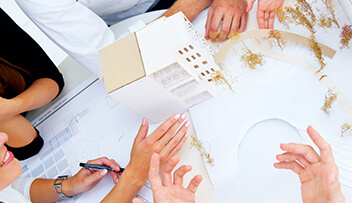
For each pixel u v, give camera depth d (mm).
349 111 745
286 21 882
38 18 1008
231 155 834
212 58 896
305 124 777
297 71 833
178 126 840
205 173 857
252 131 833
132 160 879
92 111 1111
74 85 1207
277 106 821
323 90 787
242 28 942
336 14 838
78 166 1050
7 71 1075
